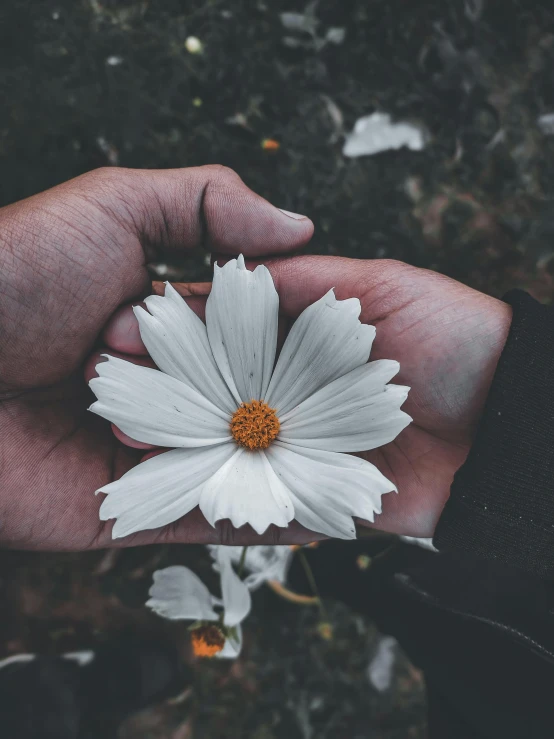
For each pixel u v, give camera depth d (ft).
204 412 0.66
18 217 0.68
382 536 1.09
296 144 1.04
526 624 0.74
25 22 0.98
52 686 1.06
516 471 0.64
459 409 0.74
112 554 1.08
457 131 1.07
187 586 0.81
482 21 1.06
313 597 1.09
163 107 1.01
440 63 1.06
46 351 0.72
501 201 1.08
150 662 1.09
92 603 1.09
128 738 1.10
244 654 1.12
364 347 0.64
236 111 1.03
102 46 1.00
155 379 0.64
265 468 0.66
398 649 1.15
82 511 0.75
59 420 0.75
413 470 0.77
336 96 1.05
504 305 0.71
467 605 0.79
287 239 0.72
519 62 1.07
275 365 0.70
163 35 1.01
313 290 0.74
